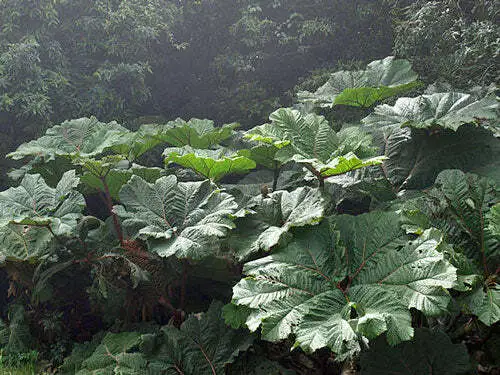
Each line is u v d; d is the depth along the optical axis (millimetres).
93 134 4625
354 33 9102
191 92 9594
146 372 3260
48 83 6680
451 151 4242
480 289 2801
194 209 3484
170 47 9250
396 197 4070
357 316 2941
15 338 4277
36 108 6250
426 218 3139
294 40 9016
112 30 7523
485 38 6172
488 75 6086
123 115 7500
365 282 3016
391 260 2986
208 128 5500
